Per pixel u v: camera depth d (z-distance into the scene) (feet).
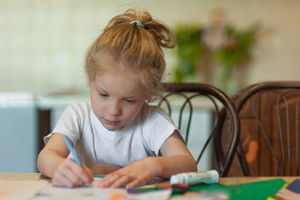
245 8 9.73
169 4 9.81
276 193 2.03
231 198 1.93
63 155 2.73
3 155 6.29
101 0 9.71
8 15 9.80
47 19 9.80
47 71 9.94
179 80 9.13
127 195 1.91
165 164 2.40
